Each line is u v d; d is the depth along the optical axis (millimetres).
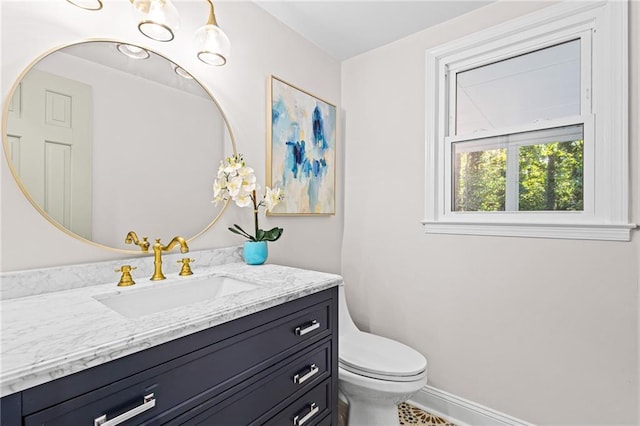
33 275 912
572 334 1455
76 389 541
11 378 466
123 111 1137
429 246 1884
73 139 1016
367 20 1805
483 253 1696
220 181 1397
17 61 917
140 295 1010
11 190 897
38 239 940
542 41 1587
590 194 1450
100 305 812
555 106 1560
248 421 849
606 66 1382
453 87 1875
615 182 1358
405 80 1983
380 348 1582
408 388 1313
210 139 1418
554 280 1497
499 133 1706
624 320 1341
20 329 643
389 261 2053
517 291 1595
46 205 957
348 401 1527
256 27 1646
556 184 1551
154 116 1226
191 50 1356
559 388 1484
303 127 1904
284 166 1770
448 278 1812
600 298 1392
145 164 1193
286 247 1816
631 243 1326
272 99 1703
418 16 1776
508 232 1614
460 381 1768
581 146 1486
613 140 1364
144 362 632
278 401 945
